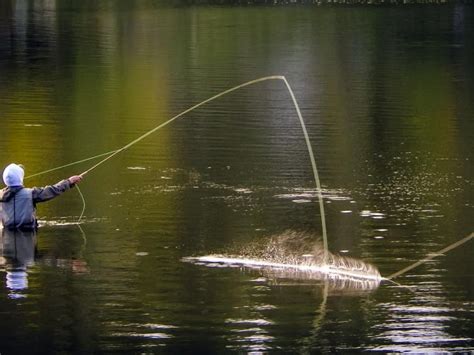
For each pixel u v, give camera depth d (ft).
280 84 145.59
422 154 97.30
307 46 193.06
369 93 137.59
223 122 114.01
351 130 109.91
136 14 264.72
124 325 50.55
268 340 48.60
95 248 65.05
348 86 144.25
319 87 142.82
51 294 55.36
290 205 76.69
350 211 75.00
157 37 207.72
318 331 49.85
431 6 294.25
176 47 190.60
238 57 176.76
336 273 59.77
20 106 125.59
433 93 138.21
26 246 65.72
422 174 87.97
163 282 57.67
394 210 75.20
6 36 206.69
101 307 53.26
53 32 215.72
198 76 153.07
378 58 177.17
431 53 184.85
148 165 90.79
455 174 88.07
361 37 209.67
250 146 100.07
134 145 100.48
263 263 61.77
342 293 55.72
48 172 88.17
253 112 120.98
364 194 80.33
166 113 120.37
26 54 179.83
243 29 225.35
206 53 182.09
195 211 74.74
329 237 67.82
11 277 58.65
